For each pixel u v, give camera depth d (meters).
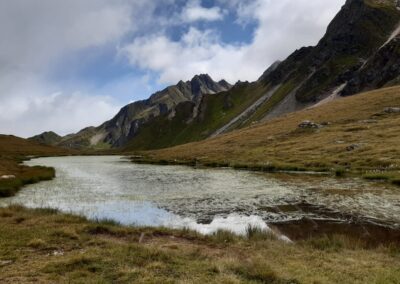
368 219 25.81
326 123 107.06
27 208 27.36
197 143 153.00
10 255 16.05
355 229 23.45
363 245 19.19
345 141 77.75
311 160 64.62
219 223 25.69
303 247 18.27
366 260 16.14
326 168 56.00
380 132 79.19
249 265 14.52
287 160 68.56
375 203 30.98
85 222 22.88
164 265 14.69
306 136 95.81
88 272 13.76
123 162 108.81
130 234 20.45
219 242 19.19
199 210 30.31
